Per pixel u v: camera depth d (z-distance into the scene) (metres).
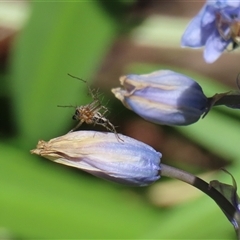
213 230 0.20
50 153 0.17
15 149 0.22
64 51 0.22
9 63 0.25
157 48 0.26
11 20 0.25
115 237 0.20
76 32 0.22
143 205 0.22
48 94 0.22
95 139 0.17
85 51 0.22
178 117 0.18
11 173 0.21
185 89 0.18
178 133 0.25
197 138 0.23
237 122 0.23
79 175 0.22
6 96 0.24
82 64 0.22
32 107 0.22
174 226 0.20
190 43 0.16
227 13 0.16
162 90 0.18
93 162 0.17
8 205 0.20
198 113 0.18
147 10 0.27
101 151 0.17
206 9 0.16
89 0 0.22
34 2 0.22
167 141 0.25
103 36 0.22
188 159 0.25
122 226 0.20
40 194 0.21
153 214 0.21
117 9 0.22
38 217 0.20
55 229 0.20
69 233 0.20
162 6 0.27
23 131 0.22
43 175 0.21
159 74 0.18
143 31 0.25
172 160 0.25
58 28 0.22
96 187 0.21
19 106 0.22
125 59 0.26
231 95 0.18
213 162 0.25
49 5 0.22
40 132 0.22
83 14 0.22
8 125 0.24
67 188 0.21
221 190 0.18
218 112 0.23
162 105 0.18
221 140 0.23
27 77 0.22
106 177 0.17
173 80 0.18
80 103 0.23
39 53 0.22
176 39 0.25
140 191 0.23
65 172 0.22
